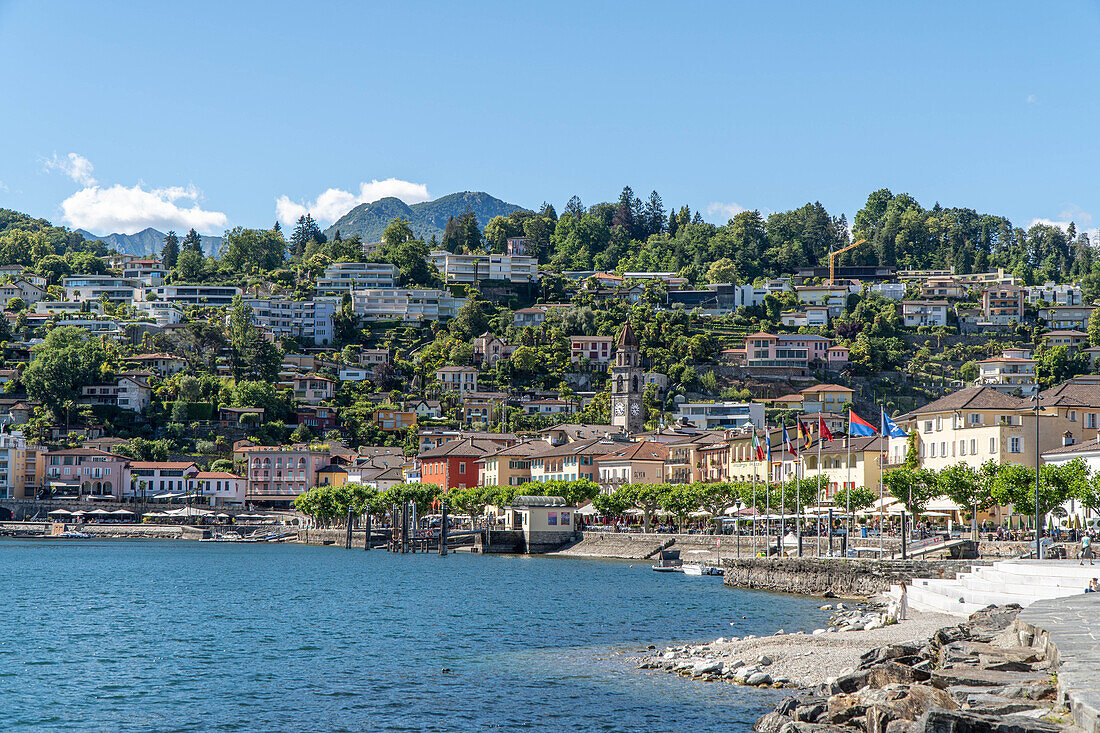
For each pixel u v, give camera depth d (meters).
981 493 123.69
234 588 130.25
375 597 117.31
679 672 65.44
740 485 169.00
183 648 80.19
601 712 55.97
